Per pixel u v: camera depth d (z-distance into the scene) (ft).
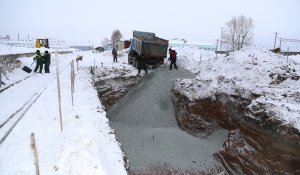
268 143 41.57
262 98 48.42
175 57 85.05
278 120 40.50
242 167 45.09
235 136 50.11
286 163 38.22
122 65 90.58
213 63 87.51
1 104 40.06
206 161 51.06
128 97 76.84
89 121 35.09
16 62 74.28
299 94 49.19
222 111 61.26
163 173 46.11
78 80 63.26
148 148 54.19
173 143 57.06
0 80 49.85
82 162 24.45
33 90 50.26
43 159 25.35
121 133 60.34
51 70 79.10
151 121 67.31
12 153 25.73
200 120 62.80
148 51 81.35
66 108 40.04
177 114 68.80
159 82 79.00
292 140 37.42
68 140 28.66
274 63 73.31
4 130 30.30
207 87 65.41
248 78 67.87
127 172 30.07
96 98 49.98
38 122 33.91
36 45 162.20
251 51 84.17
